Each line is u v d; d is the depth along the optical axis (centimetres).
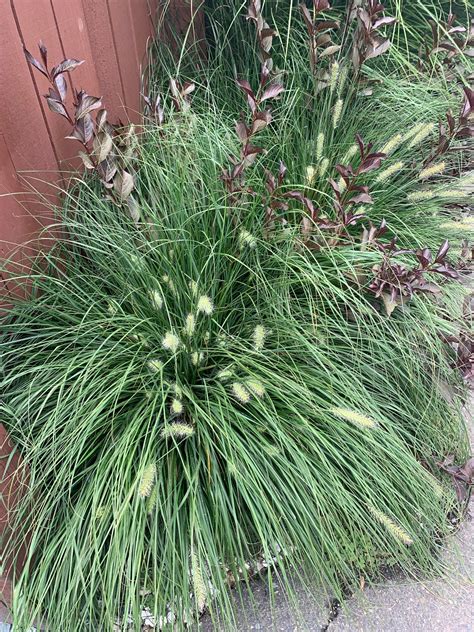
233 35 293
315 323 193
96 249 191
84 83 212
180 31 294
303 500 168
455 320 208
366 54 221
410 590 192
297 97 250
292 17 285
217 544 163
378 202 236
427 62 273
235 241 206
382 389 196
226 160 217
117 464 161
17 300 184
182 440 172
